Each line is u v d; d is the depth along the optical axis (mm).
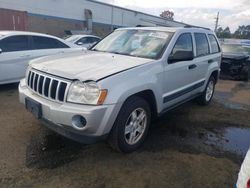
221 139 4156
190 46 4629
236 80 10414
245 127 4789
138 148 3594
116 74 3045
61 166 3055
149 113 3633
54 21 25906
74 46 7832
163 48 3918
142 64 3459
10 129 3975
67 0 26828
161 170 3105
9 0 21609
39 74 3291
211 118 5137
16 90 6352
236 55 10430
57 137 3748
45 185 2711
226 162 3404
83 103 2840
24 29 21844
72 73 3014
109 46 4523
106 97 2855
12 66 6270
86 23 29547
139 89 3246
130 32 4594
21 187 2658
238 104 6449
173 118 4965
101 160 3232
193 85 4836
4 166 2986
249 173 1641
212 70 5594
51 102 3053
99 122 2859
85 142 2934
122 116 3127
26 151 3338
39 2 24094
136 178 2920
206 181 2953
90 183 2783
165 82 3844
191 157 3465
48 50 7016
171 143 3855
